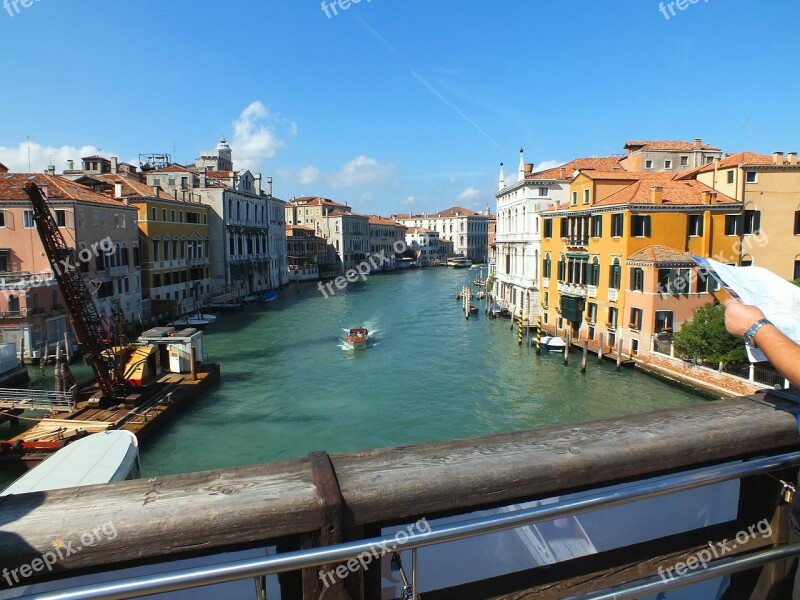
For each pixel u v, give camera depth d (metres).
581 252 34.84
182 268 52.00
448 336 40.94
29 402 21.59
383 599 2.27
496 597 1.95
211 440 20.75
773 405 2.37
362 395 26.05
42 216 20.94
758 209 30.50
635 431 2.11
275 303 63.16
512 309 48.66
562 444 1.99
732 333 1.97
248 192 67.88
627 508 2.48
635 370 29.05
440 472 1.78
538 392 26.09
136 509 1.55
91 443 14.46
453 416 23.17
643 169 43.09
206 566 1.45
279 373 30.28
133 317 42.88
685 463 2.07
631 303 29.80
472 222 151.50
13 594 1.46
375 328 45.09
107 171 56.44
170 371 27.53
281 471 1.77
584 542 2.46
